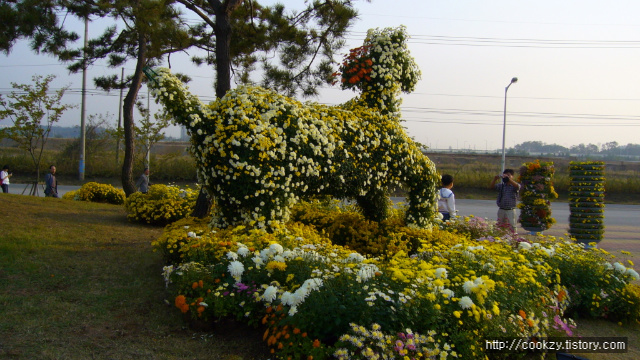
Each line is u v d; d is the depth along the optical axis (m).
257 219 5.43
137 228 8.52
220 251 4.63
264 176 5.29
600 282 5.59
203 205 8.43
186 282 4.29
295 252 4.46
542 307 4.55
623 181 32.12
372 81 7.10
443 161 42.62
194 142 5.58
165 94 5.21
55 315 4.17
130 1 9.70
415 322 3.54
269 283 4.18
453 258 4.98
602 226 10.09
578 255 5.93
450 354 3.47
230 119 5.37
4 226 6.99
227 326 4.11
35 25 9.14
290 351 3.46
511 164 41.69
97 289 4.91
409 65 7.41
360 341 3.24
